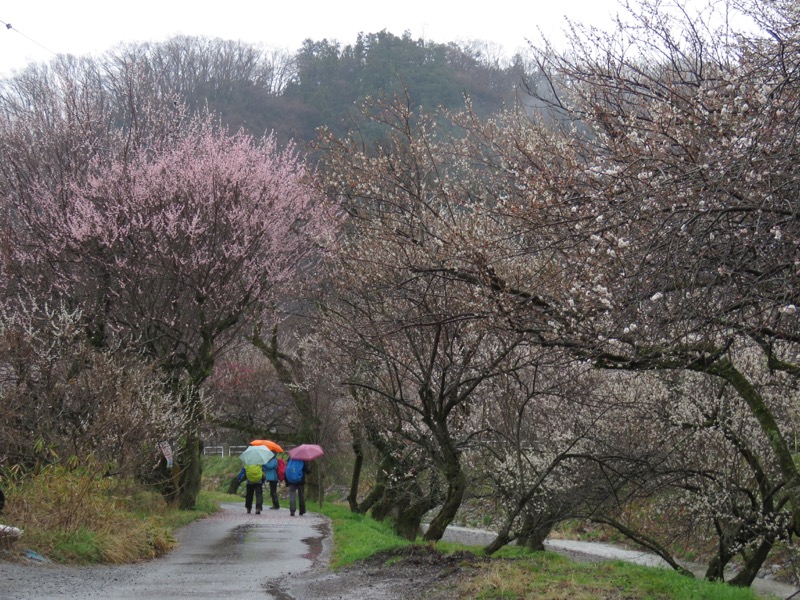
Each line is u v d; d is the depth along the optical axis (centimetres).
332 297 1661
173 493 1847
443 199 1240
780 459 859
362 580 992
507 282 1045
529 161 986
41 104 2053
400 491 1947
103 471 1400
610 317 794
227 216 1886
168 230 1814
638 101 905
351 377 1772
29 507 1141
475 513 2903
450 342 1308
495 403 1588
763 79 735
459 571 966
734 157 702
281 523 1869
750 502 1446
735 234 712
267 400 3453
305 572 1105
